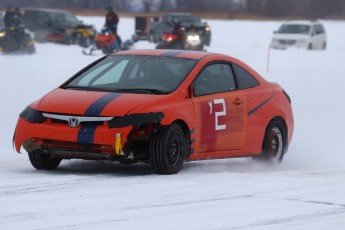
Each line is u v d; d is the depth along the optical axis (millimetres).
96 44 92938
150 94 26156
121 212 19609
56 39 111875
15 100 48875
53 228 17781
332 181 24938
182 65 27656
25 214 19125
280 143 30641
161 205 20625
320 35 127062
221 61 28656
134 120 24719
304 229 18359
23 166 27875
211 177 25219
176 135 25719
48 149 25547
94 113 24938
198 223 18641
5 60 73438
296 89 61906
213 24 186750
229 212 20000
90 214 19297
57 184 23312
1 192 21906
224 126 27750
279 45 124688
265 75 70875
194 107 26516
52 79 59844
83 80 27828
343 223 19094
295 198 22031
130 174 26281
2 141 35000
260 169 29766
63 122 25328
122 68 28000
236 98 28328
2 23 102062
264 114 29547
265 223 18875
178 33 99312
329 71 78125
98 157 25078
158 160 25234
